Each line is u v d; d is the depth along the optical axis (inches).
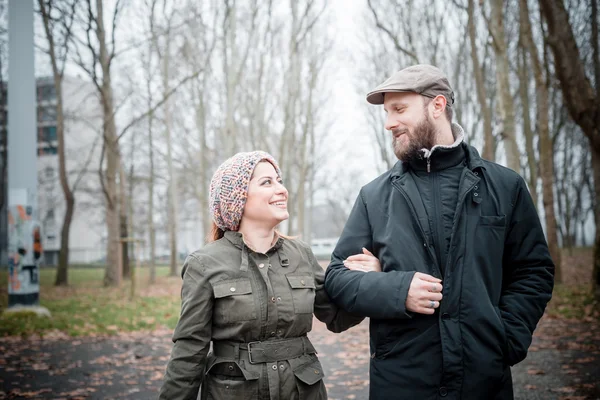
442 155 88.1
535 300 85.0
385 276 84.5
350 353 271.9
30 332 330.0
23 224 378.3
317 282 97.0
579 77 342.3
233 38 600.7
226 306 84.6
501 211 86.0
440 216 86.7
